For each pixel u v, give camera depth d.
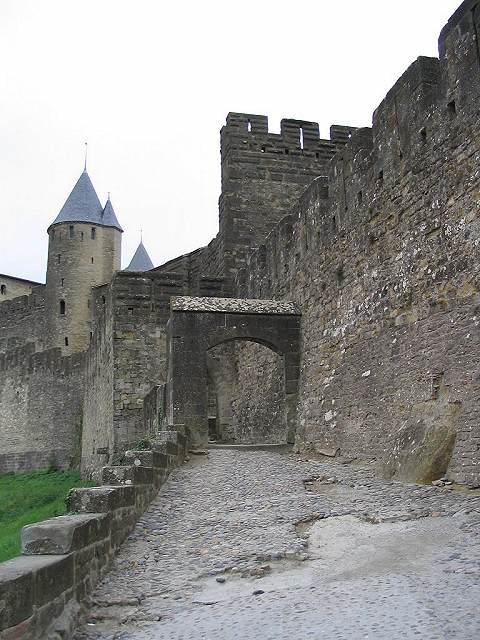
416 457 11.62
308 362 18.83
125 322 24.91
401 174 13.95
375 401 14.48
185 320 19.30
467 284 11.37
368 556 7.76
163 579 7.88
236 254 28.81
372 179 15.31
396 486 11.38
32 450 49.41
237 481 13.12
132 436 24.17
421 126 13.22
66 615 6.32
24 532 6.67
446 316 11.93
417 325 12.91
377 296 14.74
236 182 29.62
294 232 20.66
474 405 10.78
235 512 10.69
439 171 12.50
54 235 66.88
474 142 11.43
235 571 7.86
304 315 19.45
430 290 12.52
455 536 7.98
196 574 7.95
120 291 25.05
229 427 25.95
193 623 6.38
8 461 51.59
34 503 27.19
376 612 5.91
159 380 24.66
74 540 6.84
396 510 9.73
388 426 13.76
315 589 6.87
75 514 8.24
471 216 11.38
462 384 11.23
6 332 70.81
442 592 6.17
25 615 5.40
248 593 7.09
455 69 12.14
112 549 8.58
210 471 14.34
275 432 21.14
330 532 9.07
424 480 11.27
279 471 14.12
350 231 16.39
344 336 16.39
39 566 5.81
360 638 5.36
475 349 10.96
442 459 11.16
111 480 10.35
